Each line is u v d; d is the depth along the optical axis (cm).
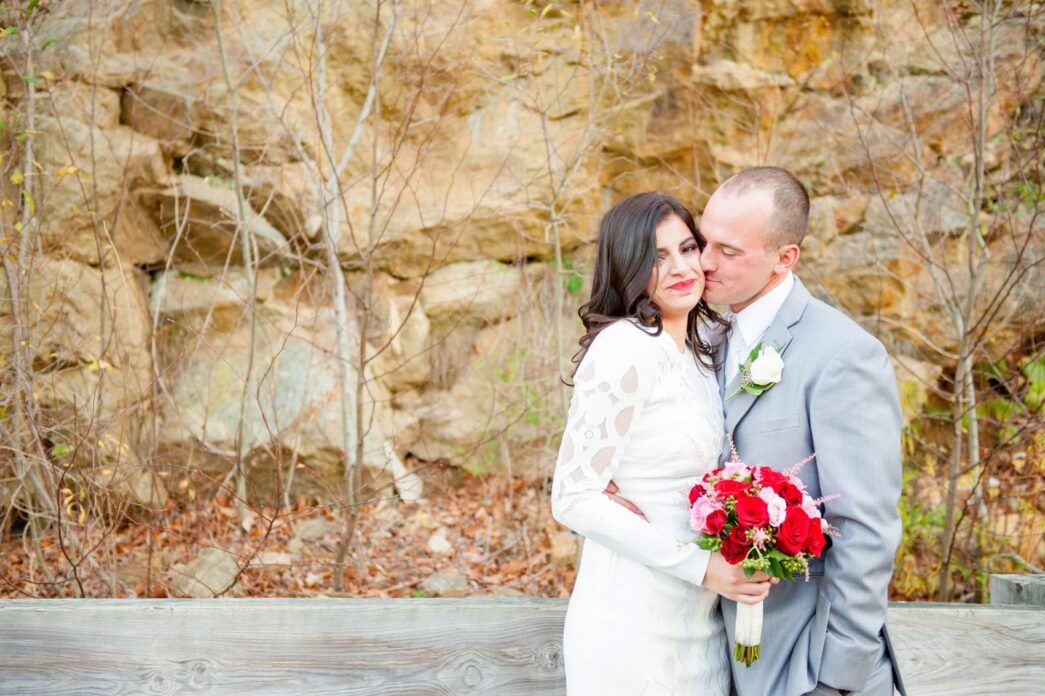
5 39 444
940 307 531
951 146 537
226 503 516
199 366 536
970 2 505
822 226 568
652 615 200
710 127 592
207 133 526
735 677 211
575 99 575
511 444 574
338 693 236
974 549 440
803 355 202
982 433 504
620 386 192
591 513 191
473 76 553
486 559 489
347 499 411
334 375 520
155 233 513
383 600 242
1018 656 246
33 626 232
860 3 565
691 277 203
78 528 443
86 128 484
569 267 605
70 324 449
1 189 410
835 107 570
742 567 183
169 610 234
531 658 238
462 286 589
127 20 513
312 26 502
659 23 510
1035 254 486
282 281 565
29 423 387
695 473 202
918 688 243
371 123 555
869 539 188
